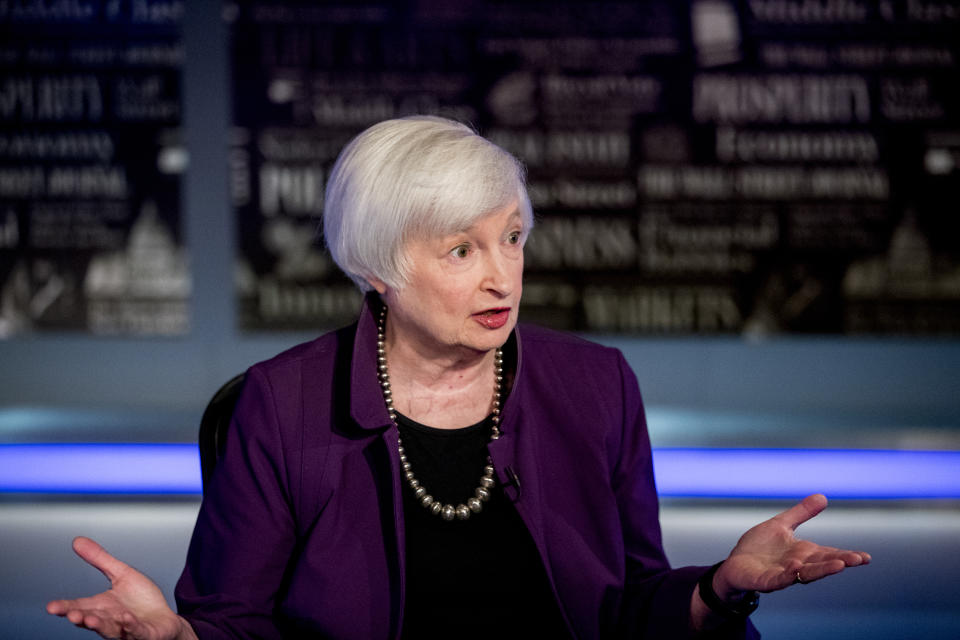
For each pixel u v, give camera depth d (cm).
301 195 714
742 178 701
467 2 693
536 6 693
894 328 709
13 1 709
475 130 171
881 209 701
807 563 145
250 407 177
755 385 736
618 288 711
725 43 692
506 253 167
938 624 420
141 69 715
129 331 730
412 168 158
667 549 524
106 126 718
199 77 726
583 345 191
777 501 602
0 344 742
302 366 181
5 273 727
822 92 695
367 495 172
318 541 169
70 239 725
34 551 526
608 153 702
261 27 701
